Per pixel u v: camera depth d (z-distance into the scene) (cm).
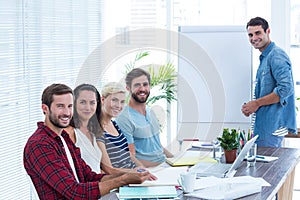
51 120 265
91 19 517
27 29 414
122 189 284
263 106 448
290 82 439
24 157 264
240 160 330
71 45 483
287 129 455
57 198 262
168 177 305
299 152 394
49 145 260
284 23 543
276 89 439
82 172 290
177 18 567
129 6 555
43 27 437
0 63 383
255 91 464
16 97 403
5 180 392
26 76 414
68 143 283
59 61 463
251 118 488
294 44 546
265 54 454
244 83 488
